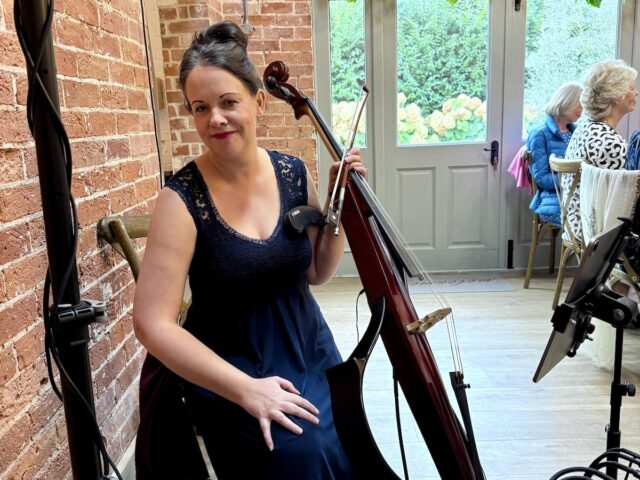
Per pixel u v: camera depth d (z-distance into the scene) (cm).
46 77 76
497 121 348
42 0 74
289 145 336
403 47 340
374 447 85
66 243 80
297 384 100
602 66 238
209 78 98
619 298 113
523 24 335
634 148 213
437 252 367
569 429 181
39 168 78
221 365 91
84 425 84
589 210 222
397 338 96
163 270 96
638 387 206
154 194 183
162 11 293
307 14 322
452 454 95
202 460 105
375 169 357
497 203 360
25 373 107
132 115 165
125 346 157
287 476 89
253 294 107
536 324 271
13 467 103
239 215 105
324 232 122
